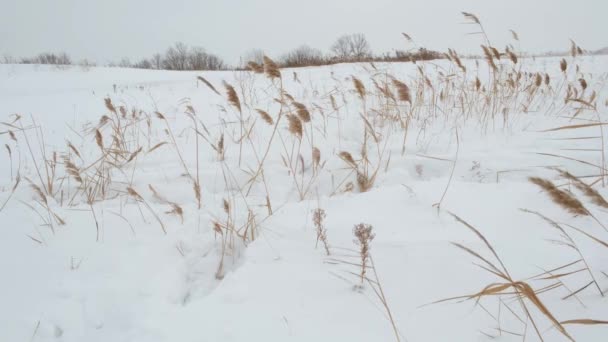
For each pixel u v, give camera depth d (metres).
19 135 5.15
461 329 1.34
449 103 5.63
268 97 7.02
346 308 1.52
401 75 8.58
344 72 10.13
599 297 1.41
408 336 1.33
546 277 1.45
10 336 1.58
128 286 1.89
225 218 2.61
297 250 2.06
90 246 2.28
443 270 1.72
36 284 1.91
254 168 3.62
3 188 3.30
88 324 1.67
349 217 2.45
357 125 4.79
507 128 4.28
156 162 3.85
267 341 1.39
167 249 2.24
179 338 1.49
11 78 15.71
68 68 19.00
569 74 8.30
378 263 1.83
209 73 14.52
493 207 2.33
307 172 3.60
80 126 5.61
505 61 10.07
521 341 1.25
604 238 1.82
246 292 1.70
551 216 2.13
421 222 2.27
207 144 4.36
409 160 3.62
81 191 3.28
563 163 3.23
